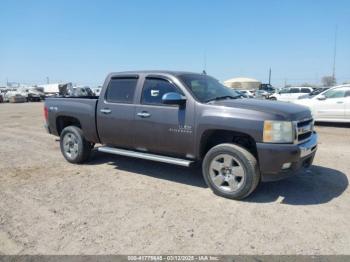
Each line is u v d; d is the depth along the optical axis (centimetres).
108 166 661
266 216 415
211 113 476
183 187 529
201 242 352
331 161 686
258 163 454
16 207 450
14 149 855
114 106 593
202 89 537
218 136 516
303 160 462
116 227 388
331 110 1239
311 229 379
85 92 4309
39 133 1159
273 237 362
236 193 463
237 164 463
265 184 536
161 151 548
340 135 1039
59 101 705
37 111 2344
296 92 2612
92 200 474
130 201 469
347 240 354
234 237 362
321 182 547
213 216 416
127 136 581
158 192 506
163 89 539
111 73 618
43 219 411
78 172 620
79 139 664
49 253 333
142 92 561
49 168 653
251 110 453
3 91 5091
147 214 423
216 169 484
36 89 5125
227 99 529
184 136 506
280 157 432
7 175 604
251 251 334
